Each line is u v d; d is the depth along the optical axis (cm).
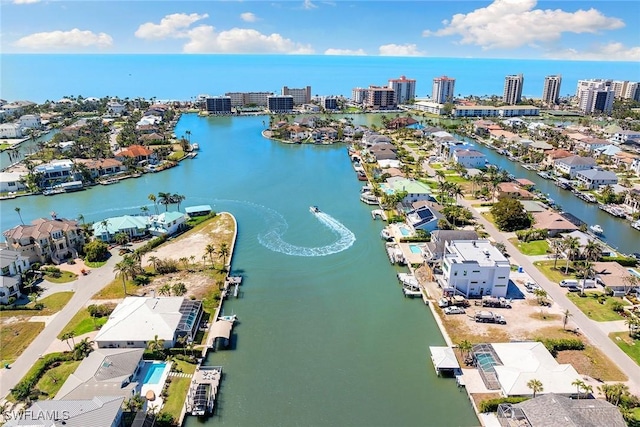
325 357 9156
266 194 19650
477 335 9675
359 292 11650
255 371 8725
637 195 17550
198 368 8631
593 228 15388
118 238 13850
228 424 7481
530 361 8338
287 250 14000
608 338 9481
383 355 9219
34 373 8175
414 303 11169
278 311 10756
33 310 10331
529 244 14112
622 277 11375
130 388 7550
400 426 7444
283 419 7588
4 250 11819
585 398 7675
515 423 7169
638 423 7125
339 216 16950
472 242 12175
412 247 14012
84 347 8738
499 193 18412
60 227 13062
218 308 10631
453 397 8094
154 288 11388
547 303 10806
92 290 11262
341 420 7569
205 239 14562
